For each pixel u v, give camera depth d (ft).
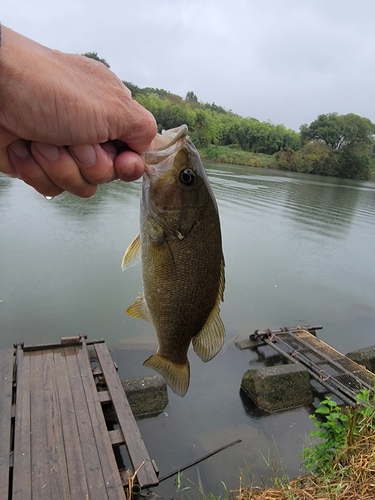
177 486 2.27
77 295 4.38
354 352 3.88
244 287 5.38
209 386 3.32
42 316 3.91
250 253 6.74
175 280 1.05
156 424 2.81
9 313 3.88
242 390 3.28
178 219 1.01
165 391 2.96
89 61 0.69
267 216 9.62
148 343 3.64
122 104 0.70
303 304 5.08
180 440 2.68
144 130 0.74
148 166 0.96
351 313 4.99
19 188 8.93
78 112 0.63
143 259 1.06
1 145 0.67
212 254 1.05
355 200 14.40
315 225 9.30
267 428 2.90
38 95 0.59
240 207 10.23
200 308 1.08
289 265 6.38
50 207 7.59
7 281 4.45
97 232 6.40
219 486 2.31
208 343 1.11
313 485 1.82
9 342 3.49
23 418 2.17
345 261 6.89
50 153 0.67
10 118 0.60
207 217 1.03
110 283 4.73
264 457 2.57
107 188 10.41
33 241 5.68
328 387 3.24
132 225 6.98
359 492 1.67
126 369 3.33
